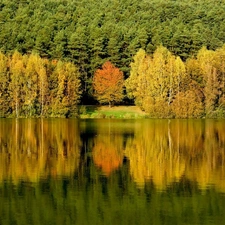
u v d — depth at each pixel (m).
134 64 173.25
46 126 123.81
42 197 50.22
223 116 161.75
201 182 57.22
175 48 194.12
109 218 44.03
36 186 54.72
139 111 170.75
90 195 51.19
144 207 47.06
